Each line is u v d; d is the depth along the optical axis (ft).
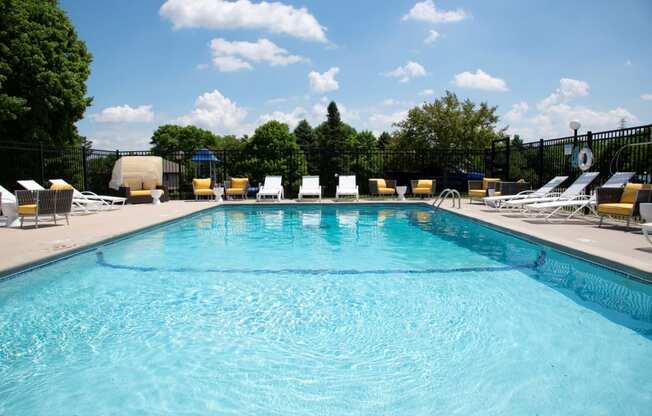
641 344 10.96
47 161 51.80
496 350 10.70
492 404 8.26
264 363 10.14
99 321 12.94
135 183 48.65
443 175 62.23
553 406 8.15
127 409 8.24
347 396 8.62
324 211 43.75
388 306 14.10
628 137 30.12
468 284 16.57
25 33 52.80
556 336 11.52
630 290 15.69
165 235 28.78
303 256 21.95
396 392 8.75
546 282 16.74
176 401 8.51
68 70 57.47
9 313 13.62
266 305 14.30
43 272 18.40
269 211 43.96
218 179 79.71
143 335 11.89
